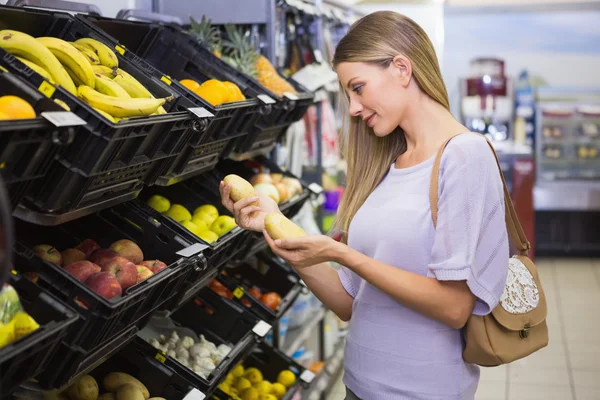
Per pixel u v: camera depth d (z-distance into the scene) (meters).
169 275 1.97
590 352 5.38
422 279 1.85
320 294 2.21
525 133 8.68
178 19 3.22
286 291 3.54
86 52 2.07
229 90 2.57
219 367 2.51
